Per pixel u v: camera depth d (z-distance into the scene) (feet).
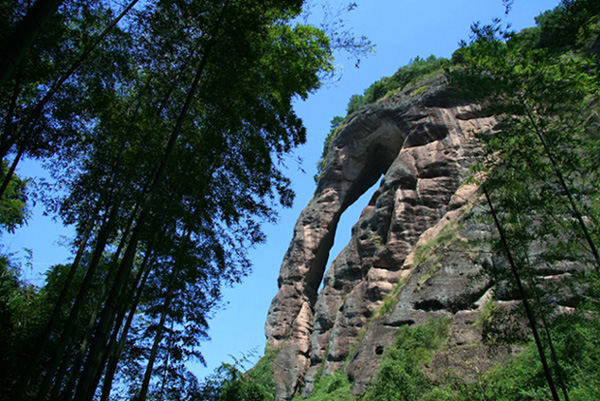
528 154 29.09
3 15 24.76
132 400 46.93
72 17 32.01
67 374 49.08
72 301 50.75
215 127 39.09
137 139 38.37
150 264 38.75
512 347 59.77
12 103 28.45
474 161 118.32
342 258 147.13
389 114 151.12
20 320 43.47
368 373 83.97
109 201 39.11
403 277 99.96
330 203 171.53
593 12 27.81
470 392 48.24
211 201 43.50
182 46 34.65
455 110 131.23
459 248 87.45
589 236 25.55
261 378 141.49
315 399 93.66
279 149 43.09
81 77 34.53
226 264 46.75
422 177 125.08
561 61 28.94
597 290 29.78
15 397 28.58
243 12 31.60
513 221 30.40
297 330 155.43
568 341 32.96
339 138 173.99
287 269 172.65
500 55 29.91
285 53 42.83
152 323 49.34
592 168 27.48
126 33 34.22
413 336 76.02
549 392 33.24
